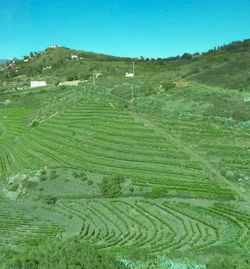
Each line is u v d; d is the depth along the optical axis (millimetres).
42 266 61156
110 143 153500
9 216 123188
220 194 117250
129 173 134500
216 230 102250
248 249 88438
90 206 124125
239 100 173875
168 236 101125
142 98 194125
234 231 100125
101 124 169500
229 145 138000
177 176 128375
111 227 109938
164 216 112562
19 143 178750
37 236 105688
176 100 184625
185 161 133375
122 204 122562
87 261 62469
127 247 94750
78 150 154750
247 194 116188
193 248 92062
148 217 113000
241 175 123562
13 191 141500
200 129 151125
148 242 98312
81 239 102562
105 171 138375
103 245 97312
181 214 112438
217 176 124562
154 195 122312
